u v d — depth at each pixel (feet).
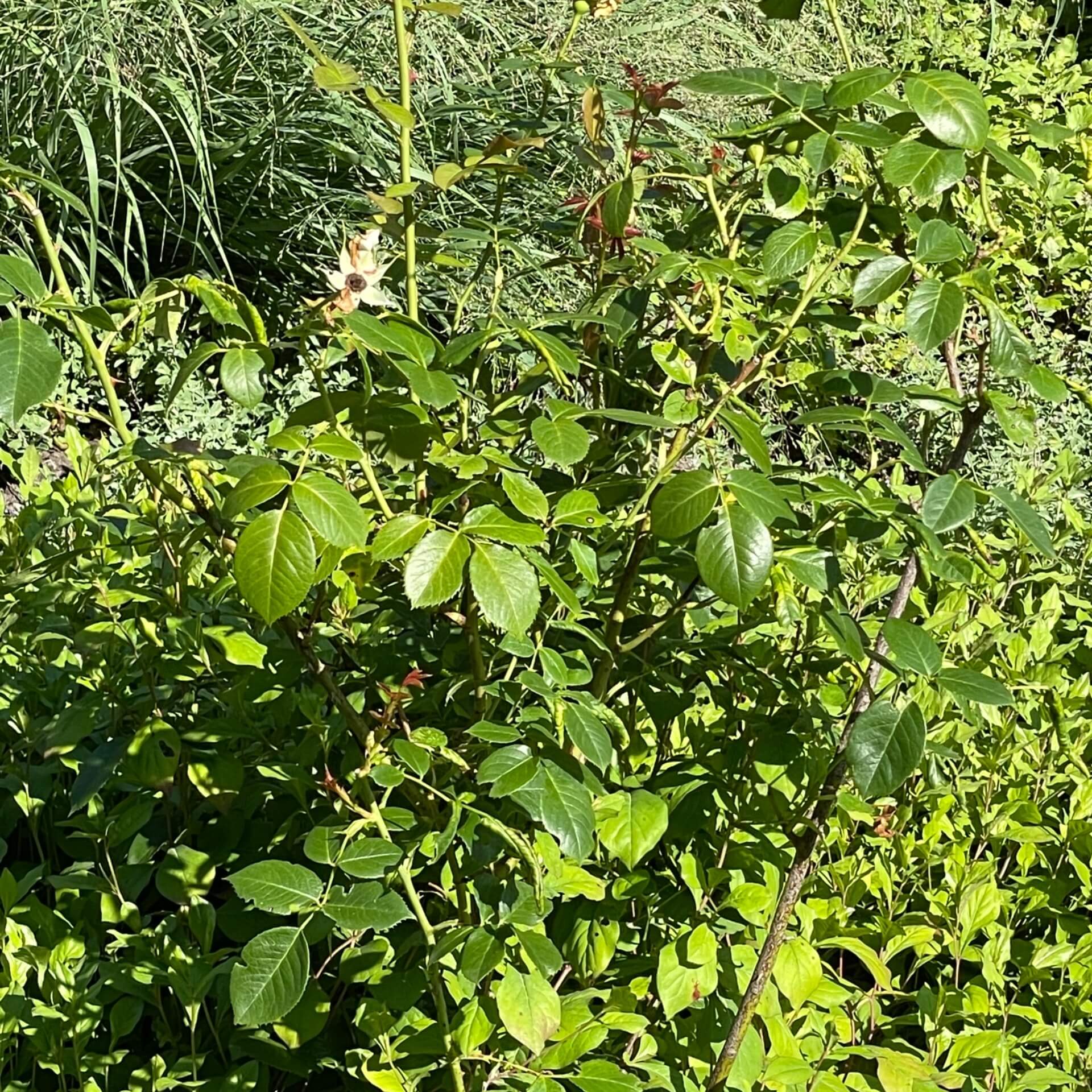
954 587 7.55
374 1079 4.62
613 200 5.57
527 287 15.02
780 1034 5.16
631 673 5.84
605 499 5.55
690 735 6.02
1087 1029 6.12
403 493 5.35
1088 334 16.46
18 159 15.14
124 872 5.73
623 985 5.49
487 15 17.43
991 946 5.82
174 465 4.82
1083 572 9.50
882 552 5.64
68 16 15.30
